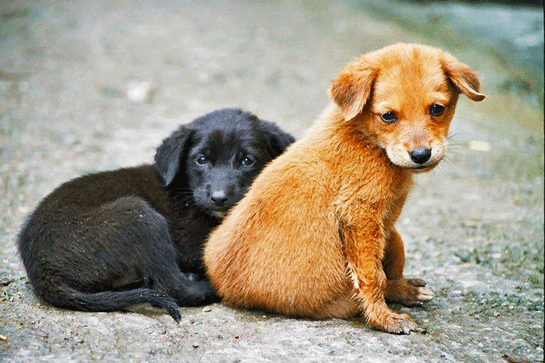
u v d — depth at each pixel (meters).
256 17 22.52
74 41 18.33
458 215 10.07
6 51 16.94
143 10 22.45
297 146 6.33
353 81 5.85
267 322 6.19
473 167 12.47
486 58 19.33
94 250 6.43
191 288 6.68
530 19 21.62
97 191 7.18
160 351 5.42
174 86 15.80
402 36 21.02
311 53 19.03
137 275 6.58
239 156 7.43
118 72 16.30
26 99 14.11
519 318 6.76
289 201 6.07
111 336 5.63
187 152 7.58
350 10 24.17
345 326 6.13
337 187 6.02
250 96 15.50
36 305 6.27
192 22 21.38
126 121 13.56
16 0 21.97
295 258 6.05
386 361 5.45
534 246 8.84
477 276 7.83
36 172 10.73
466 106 16.19
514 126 15.15
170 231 7.26
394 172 5.98
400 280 6.91
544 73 17.56
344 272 6.11
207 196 7.17
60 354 5.23
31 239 6.51
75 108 13.96
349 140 6.03
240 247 6.26
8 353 5.18
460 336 6.19
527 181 11.89
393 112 5.78
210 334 5.84
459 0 24.80
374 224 5.97
